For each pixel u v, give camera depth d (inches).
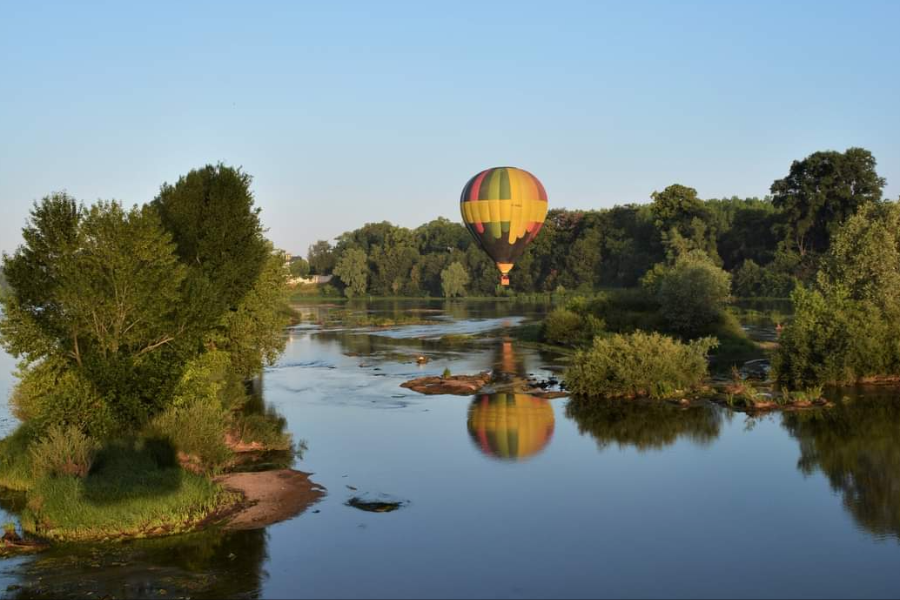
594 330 2372.0
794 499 876.6
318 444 1144.2
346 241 6830.7
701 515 826.2
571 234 5324.8
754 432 1202.6
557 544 745.6
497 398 1523.1
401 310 4458.7
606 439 1173.1
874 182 3690.9
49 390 957.8
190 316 1027.3
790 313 3152.1
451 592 641.0
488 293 5634.8
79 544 742.5
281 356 2230.6
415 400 1512.1
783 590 645.3
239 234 1339.8
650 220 4798.2
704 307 2266.2
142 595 631.8
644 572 681.0
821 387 1473.9
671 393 1488.7
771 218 4079.7
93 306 956.0
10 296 953.5
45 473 844.6
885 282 1690.5
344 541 753.0
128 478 844.6
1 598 624.1
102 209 994.1
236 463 1031.6
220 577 668.1
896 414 1291.8
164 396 995.3
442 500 878.4
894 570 684.1
